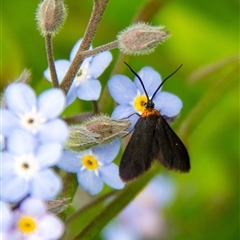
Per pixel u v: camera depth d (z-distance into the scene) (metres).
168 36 0.14
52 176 0.14
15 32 0.20
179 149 0.15
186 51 0.20
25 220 0.14
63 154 0.14
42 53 0.20
